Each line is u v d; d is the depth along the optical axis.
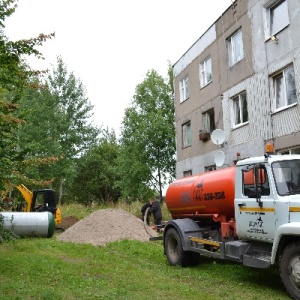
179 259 9.11
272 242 6.93
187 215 10.01
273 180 6.92
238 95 17.67
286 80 14.54
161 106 36.38
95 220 14.98
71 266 8.88
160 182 34.94
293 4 14.03
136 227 14.69
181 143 23.56
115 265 9.21
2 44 6.04
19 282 7.11
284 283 6.38
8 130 6.85
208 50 20.33
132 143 35.00
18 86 6.83
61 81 39.31
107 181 43.12
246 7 16.97
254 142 16.09
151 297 6.27
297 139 13.62
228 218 8.66
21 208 18.38
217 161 12.55
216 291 6.87
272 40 15.02
